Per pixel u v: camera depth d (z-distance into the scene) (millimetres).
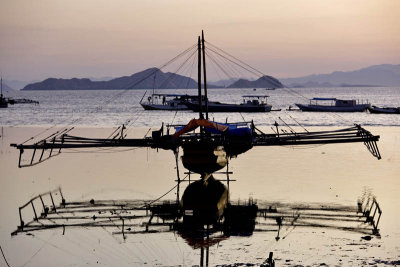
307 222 32875
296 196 40000
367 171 50781
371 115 145000
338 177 47625
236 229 31734
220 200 39000
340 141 44562
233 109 164000
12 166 57469
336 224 32281
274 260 25750
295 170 52281
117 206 37875
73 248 28484
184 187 44719
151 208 37281
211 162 43156
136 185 45750
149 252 27531
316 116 143875
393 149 68000
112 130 100375
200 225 32750
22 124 124375
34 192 42969
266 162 58656
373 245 27969
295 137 47906
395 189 41781
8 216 35281
